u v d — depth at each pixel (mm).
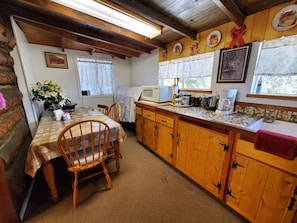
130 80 4125
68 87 3236
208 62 1901
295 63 1199
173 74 2488
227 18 1576
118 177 1713
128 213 1241
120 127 1576
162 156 2043
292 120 1253
